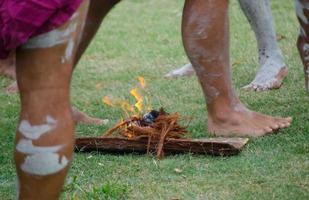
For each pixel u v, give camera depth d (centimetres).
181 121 987
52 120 552
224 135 920
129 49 1497
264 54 1155
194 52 902
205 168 804
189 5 891
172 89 1170
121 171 812
